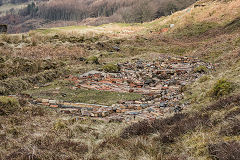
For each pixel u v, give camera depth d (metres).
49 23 144.38
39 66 14.06
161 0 121.44
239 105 4.96
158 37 31.09
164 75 13.81
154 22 52.88
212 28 30.55
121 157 3.95
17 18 157.88
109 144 4.47
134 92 10.66
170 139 4.31
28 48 18.95
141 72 14.51
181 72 14.44
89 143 4.69
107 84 11.79
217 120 4.56
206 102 7.27
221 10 34.78
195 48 24.20
